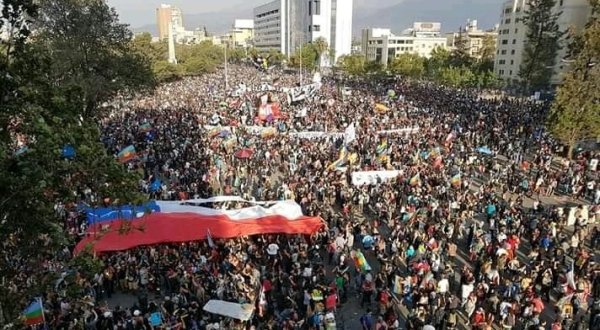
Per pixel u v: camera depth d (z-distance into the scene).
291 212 23.42
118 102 66.00
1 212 7.84
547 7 77.31
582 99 38.44
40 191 7.82
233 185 31.33
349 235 22.44
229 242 21.86
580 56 39.38
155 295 19.62
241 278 18.16
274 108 50.09
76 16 38.53
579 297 17.81
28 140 8.65
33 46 9.10
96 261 9.62
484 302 18.02
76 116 9.14
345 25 190.75
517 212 25.67
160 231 20.89
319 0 185.25
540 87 91.31
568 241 23.41
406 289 18.44
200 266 19.52
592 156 38.97
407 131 44.97
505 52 122.94
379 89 87.88
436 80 105.75
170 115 55.25
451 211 26.92
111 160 8.95
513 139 43.03
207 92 83.62
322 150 38.28
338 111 56.84
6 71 8.55
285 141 41.12
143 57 45.44
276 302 17.77
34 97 8.54
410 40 199.12
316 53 146.62
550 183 32.31
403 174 31.38
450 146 39.78
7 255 9.04
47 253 10.00
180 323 15.35
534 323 15.91
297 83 96.44
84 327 15.10
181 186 29.86
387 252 22.42
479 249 21.84
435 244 21.16
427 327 14.77
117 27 41.25
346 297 19.70
